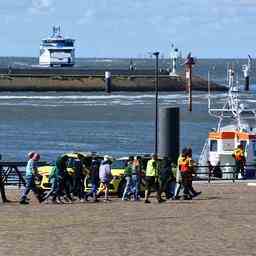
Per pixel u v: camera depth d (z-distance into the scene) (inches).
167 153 4552.2
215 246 2437.3
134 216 3095.5
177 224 2881.4
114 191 3794.3
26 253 2301.9
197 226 2837.1
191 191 3732.8
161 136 4574.3
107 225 2847.0
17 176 4439.0
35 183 3590.1
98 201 3639.3
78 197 3676.2
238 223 2913.4
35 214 3137.3
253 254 2315.5
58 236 2600.9
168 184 3695.9
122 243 2477.9
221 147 5142.7
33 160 3516.2
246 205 3462.1
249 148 5032.0
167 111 4562.0
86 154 4008.4
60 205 3459.6
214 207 3390.7
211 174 4682.6
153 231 2714.1
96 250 2356.1
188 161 3690.9
